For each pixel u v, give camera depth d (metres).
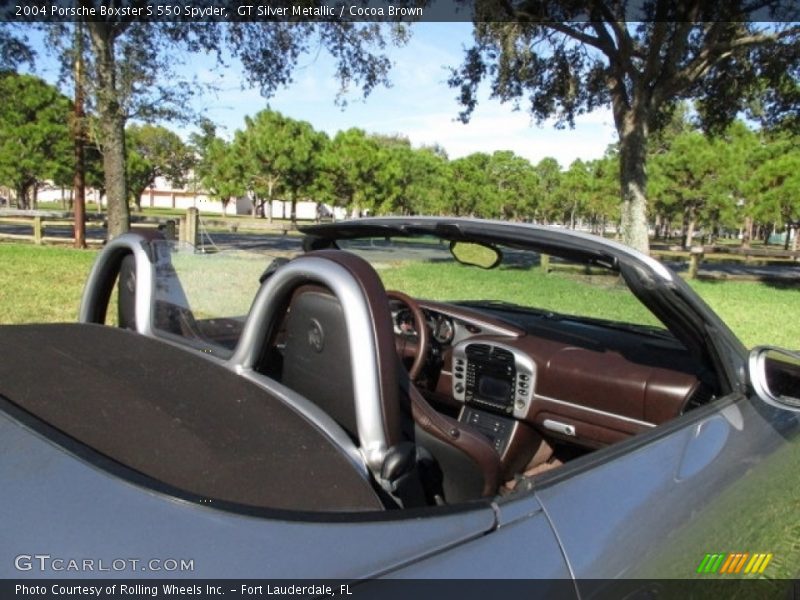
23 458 1.13
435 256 3.41
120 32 13.92
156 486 1.13
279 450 1.40
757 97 20.33
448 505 1.35
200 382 1.67
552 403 3.02
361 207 38.59
